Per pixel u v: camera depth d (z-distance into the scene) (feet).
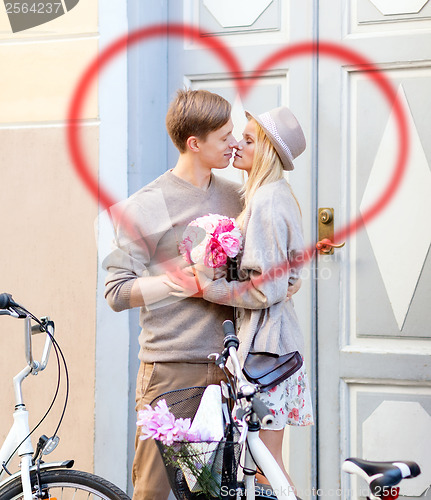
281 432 14.28
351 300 18.17
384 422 17.90
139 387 14.98
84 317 18.57
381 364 17.88
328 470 18.17
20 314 14.11
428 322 17.72
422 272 17.80
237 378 11.72
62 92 18.88
